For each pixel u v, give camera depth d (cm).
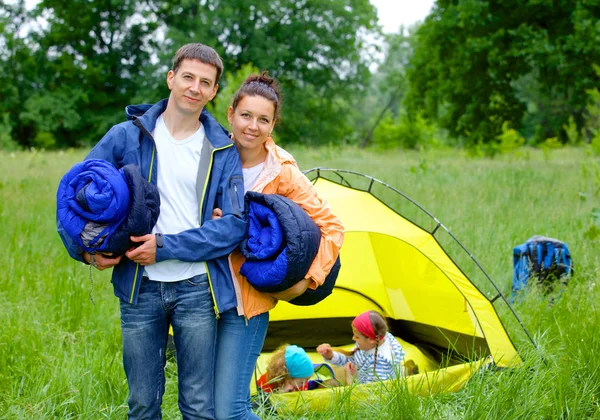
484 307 441
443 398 379
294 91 3250
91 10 3209
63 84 3097
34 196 971
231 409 266
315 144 3275
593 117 1553
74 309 496
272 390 379
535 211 855
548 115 3064
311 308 544
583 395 358
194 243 249
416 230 464
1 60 3125
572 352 409
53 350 429
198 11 3078
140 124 258
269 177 276
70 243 246
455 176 1251
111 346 450
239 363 269
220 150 266
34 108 2950
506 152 2031
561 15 1692
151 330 258
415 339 527
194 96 258
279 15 3145
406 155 2083
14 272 574
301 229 254
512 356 416
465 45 1731
